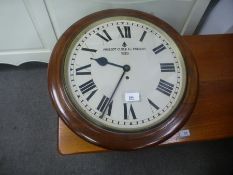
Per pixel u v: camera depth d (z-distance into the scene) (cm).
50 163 110
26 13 92
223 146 115
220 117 74
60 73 64
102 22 71
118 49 69
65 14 93
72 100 61
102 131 60
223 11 98
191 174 109
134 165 110
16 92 125
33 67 131
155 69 67
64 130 69
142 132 60
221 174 110
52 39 108
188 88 66
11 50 114
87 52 67
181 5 90
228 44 86
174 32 73
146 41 71
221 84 79
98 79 65
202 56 84
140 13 74
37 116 119
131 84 65
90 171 108
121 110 62
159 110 63
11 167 108
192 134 71
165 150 113
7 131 116
